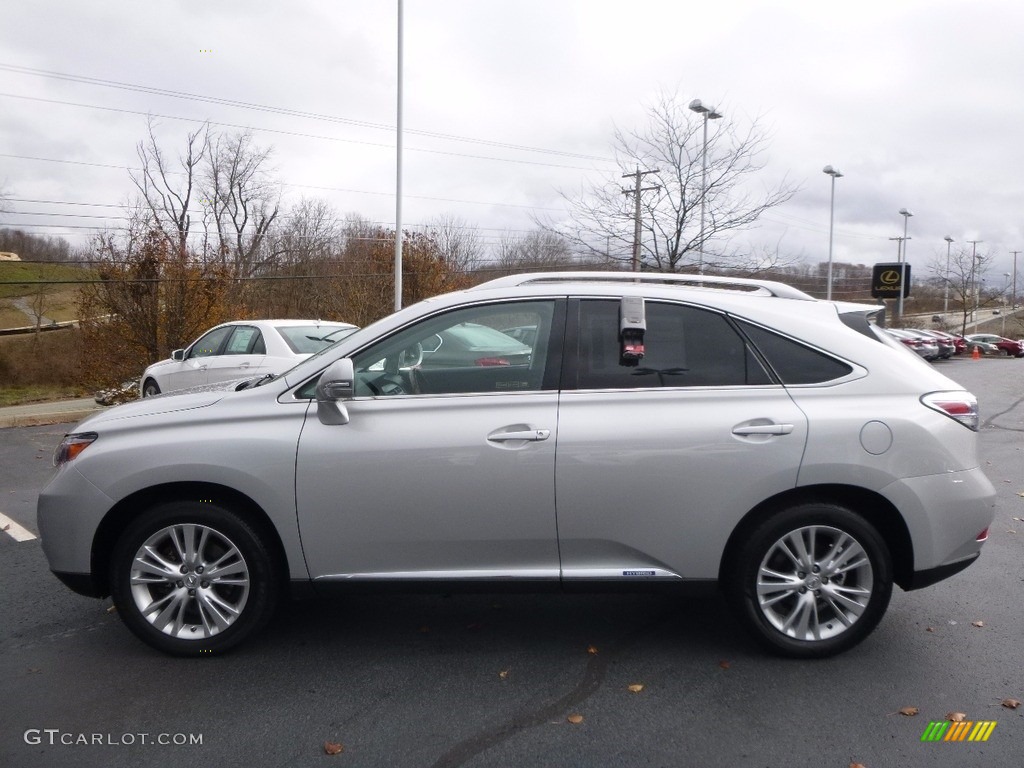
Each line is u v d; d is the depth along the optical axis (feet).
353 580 13.29
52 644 14.33
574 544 13.12
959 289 204.95
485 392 13.30
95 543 13.56
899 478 12.87
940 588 17.03
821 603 13.44
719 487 12.86
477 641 14.40
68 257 150.41
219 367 33.96
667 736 11.21
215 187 166.50
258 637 14.58
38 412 51.44
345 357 13.58
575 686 12.67
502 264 130.52
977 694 12.37
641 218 53.47
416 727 11.49
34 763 10.64
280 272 154.71
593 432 12.91
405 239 98.73
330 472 13.01
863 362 13.37
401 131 78.43
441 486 12.96
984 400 60.64
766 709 11.92
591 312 13.67
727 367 13.34
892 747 10.91
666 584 13.16
